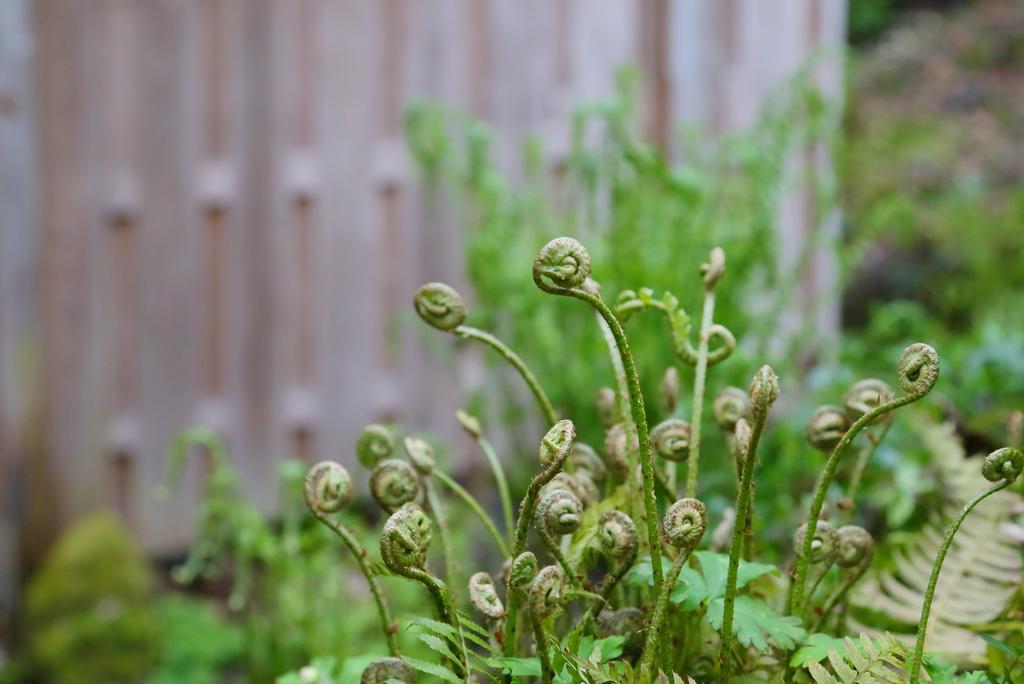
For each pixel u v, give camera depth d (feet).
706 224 12.04
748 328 12.58
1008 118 41.14
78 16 17.88
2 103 16.87
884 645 3.74
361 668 4.83
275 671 9.92
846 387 11.34
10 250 17.24
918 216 31.65
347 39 19.57
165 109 18.56
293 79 19.33
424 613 11.36
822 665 3.99
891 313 13.10
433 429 20.34
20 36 16.92
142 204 18.57
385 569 3.98
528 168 15.03
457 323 4.09
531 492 3.41
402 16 19.81
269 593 10.50
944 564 5.13
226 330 19.34
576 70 20.67
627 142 12.28
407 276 20.29
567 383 12.19
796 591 3.94
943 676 3.79
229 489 11.55
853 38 48.67
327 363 20.01
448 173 16.74
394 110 19.98
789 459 9.56
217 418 19.38
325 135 19.60
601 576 4.72
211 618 17.85
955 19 48.32
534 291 12.66
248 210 19.25
